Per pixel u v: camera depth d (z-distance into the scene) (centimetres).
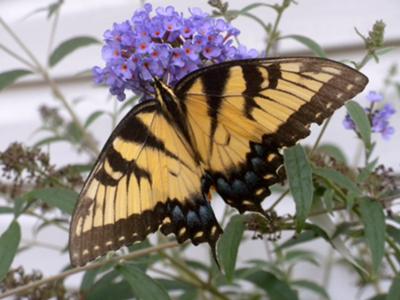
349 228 40
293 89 33
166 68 35
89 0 56
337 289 52
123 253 43
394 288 39
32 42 58
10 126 59
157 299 37
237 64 34
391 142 51
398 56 51
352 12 52
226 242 37
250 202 35
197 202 35
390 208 39
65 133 50
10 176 41
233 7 53
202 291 47
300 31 53
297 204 35
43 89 58
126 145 35
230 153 35
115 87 36
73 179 42
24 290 38
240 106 35
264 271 43
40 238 57
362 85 32
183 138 35
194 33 35
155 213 35
